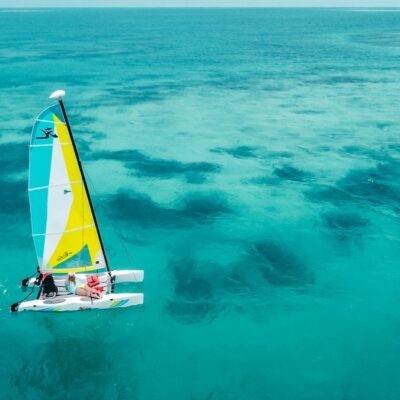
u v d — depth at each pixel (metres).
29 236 26.95
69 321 19.91
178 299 21.56
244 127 48.16
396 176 35.59
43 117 16.23
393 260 24.80
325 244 26.36
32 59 95.69
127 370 17.59
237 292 22.16
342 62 92.50
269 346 18.86
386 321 20.28
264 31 187.25
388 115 52.16
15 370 17.58
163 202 31.55
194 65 90.19
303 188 33.69
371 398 16.41
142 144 42.84
